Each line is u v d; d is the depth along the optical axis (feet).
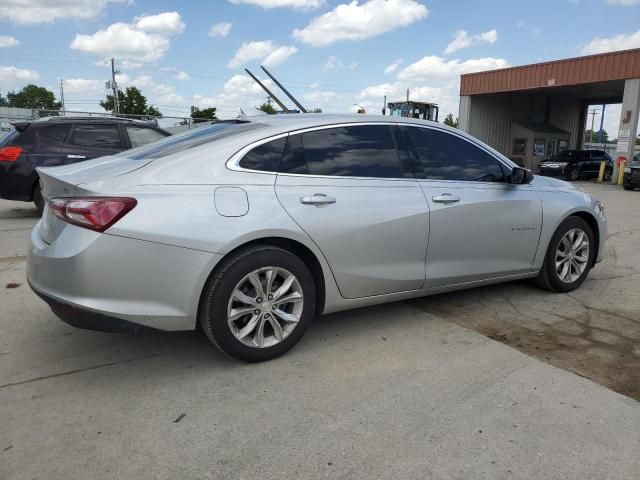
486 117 96.73
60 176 10.23
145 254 9.43
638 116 70.18
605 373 10.56
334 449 8.05
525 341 12.19
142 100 184.03
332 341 12.12
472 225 13.28
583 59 75.20
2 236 23.48
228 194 10.19
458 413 9.05
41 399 9.48
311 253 11.11
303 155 11.32
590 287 16.52
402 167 12.55
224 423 8.75
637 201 46.03
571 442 8.22
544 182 15.62
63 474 7.45
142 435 8.40
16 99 277.23
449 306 14.57
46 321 13.19
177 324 9.95
